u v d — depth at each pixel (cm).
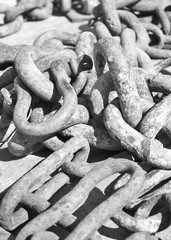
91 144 96
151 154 89
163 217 85
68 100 92
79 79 102
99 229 85
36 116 98
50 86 96
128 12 135
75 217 82
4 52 113
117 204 79
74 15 155
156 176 88
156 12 141
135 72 100
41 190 88
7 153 100
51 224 79
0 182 94
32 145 96
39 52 107
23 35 146
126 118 92
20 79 98
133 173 84
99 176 83
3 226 83
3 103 101
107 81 96
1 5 146
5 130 102
